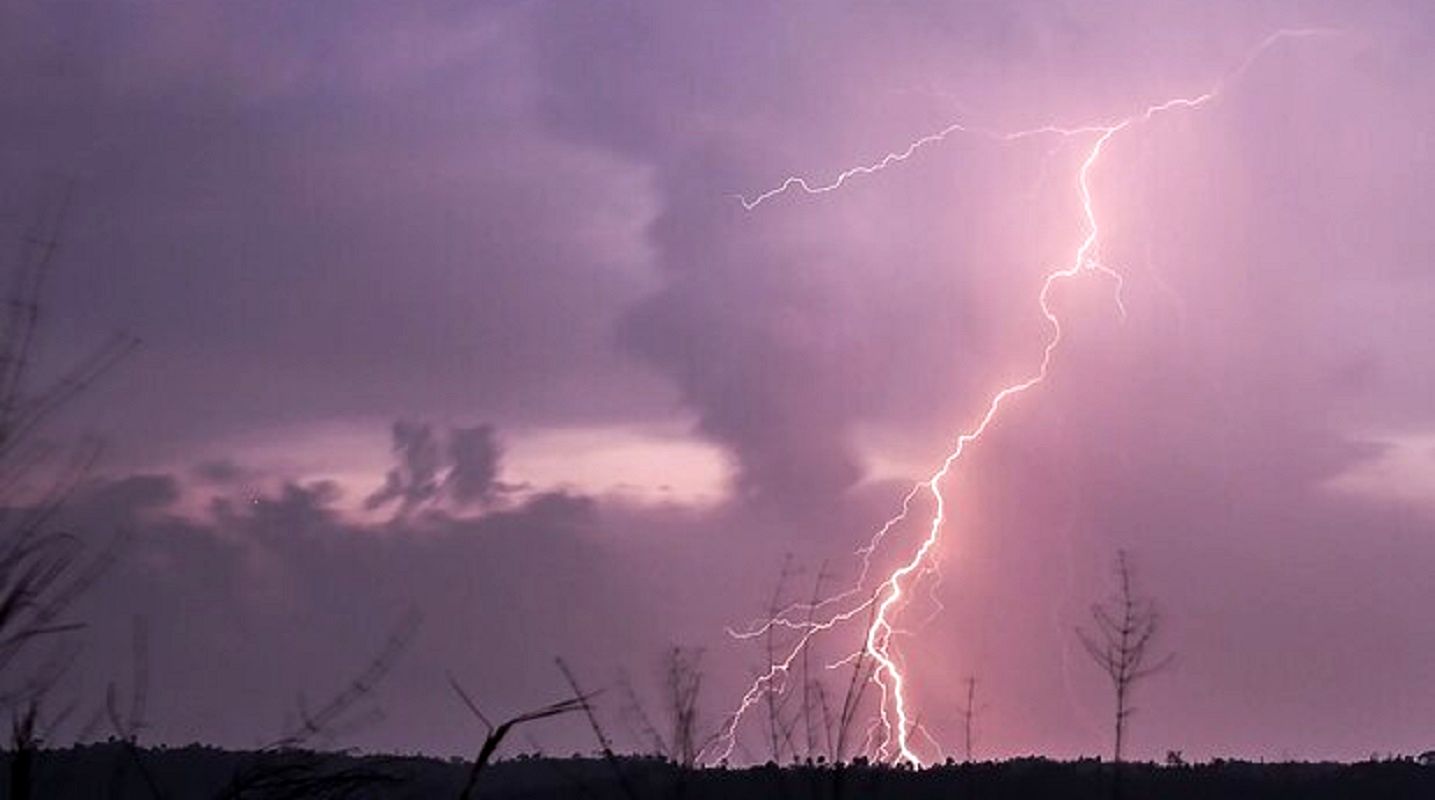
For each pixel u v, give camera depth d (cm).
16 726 966
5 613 873
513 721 1170
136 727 1095
